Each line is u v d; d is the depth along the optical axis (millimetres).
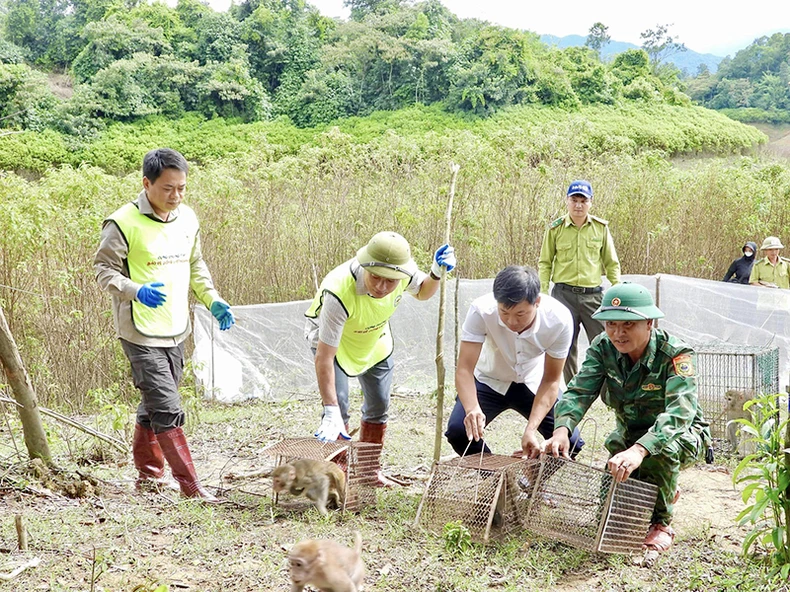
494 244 12688
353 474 5371
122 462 6531
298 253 11852
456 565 4484
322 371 5582
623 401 5070
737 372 7398
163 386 5668
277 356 10008
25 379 5715
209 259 11227
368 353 5957
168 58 46688
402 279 5578
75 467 6199
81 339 9516
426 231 12328
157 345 5691
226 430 8148
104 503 5293
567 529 4809
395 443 7469
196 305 10055
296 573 3637
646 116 48469
